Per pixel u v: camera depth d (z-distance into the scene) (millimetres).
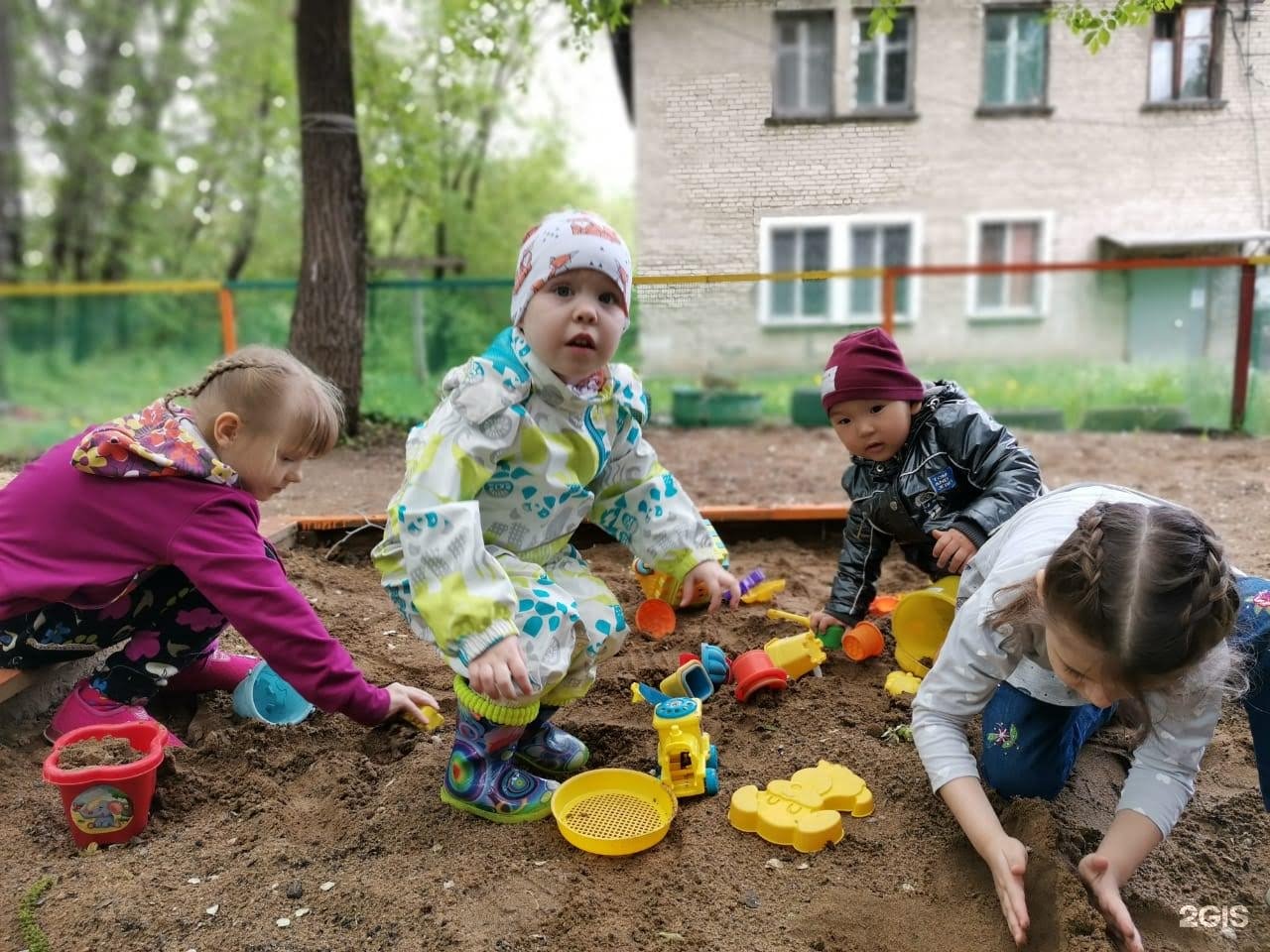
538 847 1603
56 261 12641
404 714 1863
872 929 1420
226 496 1759
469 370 1568
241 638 2428
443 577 1456
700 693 2094
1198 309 5957
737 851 1598
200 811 1733
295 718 2051
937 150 6934
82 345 11008
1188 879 1559
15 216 11344
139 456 1723
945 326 9172
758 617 2602
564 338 1515
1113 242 7289
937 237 8586
